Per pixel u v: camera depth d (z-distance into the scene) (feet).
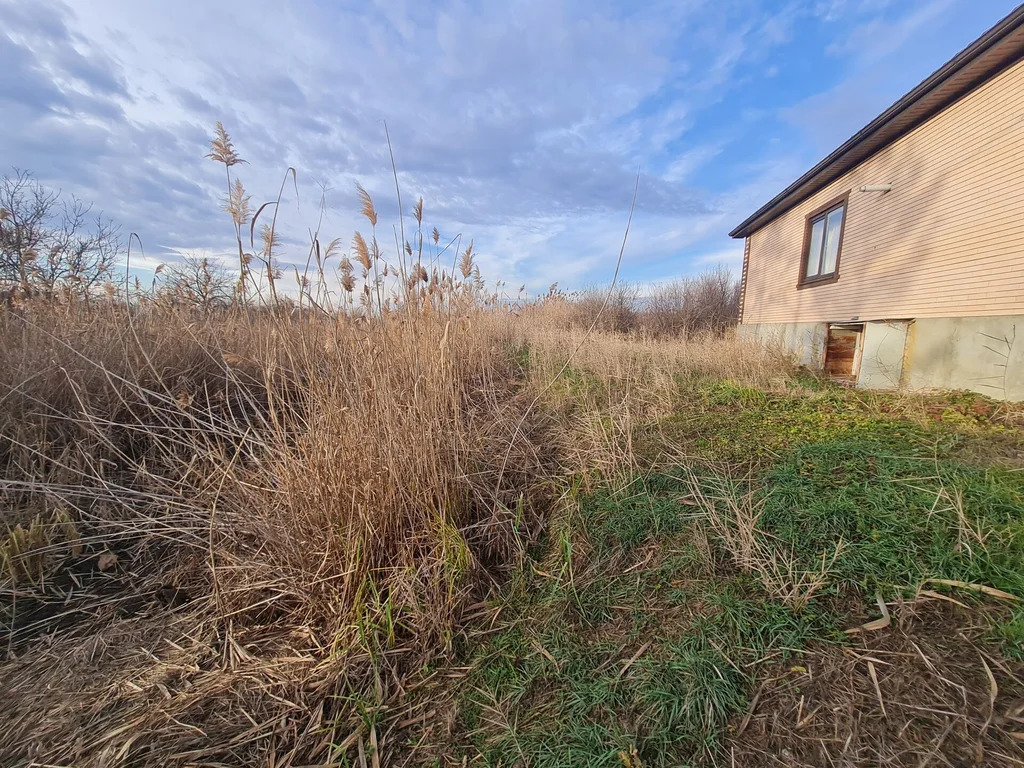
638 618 6.14
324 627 6.60
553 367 19.62
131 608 7.16
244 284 8.97
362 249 9.78
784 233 32.12
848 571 5.85
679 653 5.39
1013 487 6.88
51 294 14.61
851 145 21.98
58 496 8.18
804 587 5.82
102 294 14.76
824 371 25.58
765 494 7.64
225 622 6.75
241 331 13.09
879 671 4.71
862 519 6.62
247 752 4.92
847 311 24.32
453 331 12.06
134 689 5.66
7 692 5.63
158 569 7.96
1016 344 15.33
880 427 10.99
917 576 5.57
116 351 11.78
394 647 6.24
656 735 4.59
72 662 6.10
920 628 5.04
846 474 8.05
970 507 6.44
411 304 10.46
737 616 5.61
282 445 7.73
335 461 7.38
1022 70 15.10
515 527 7.96
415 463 7.89
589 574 7.17
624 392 15.67
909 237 20.04
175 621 6.86
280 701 5.50
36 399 9.63
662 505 8.16
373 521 7.22
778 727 4.46
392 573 7.02
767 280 34.83
